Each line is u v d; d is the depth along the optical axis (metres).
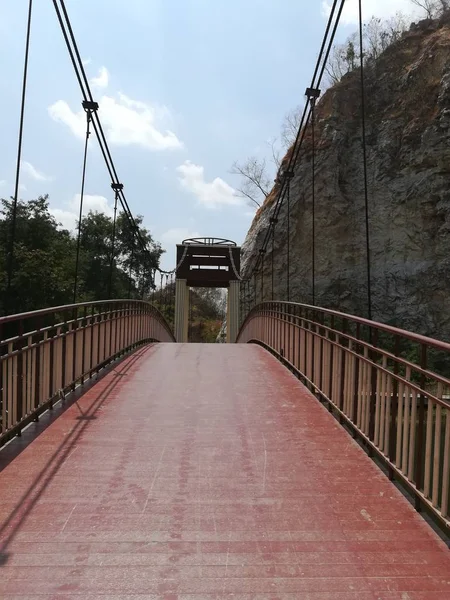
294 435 4.71
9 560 2.57
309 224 28.88
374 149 29.22
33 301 22.89
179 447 4.33
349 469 3.89
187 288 29.70
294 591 2.36
